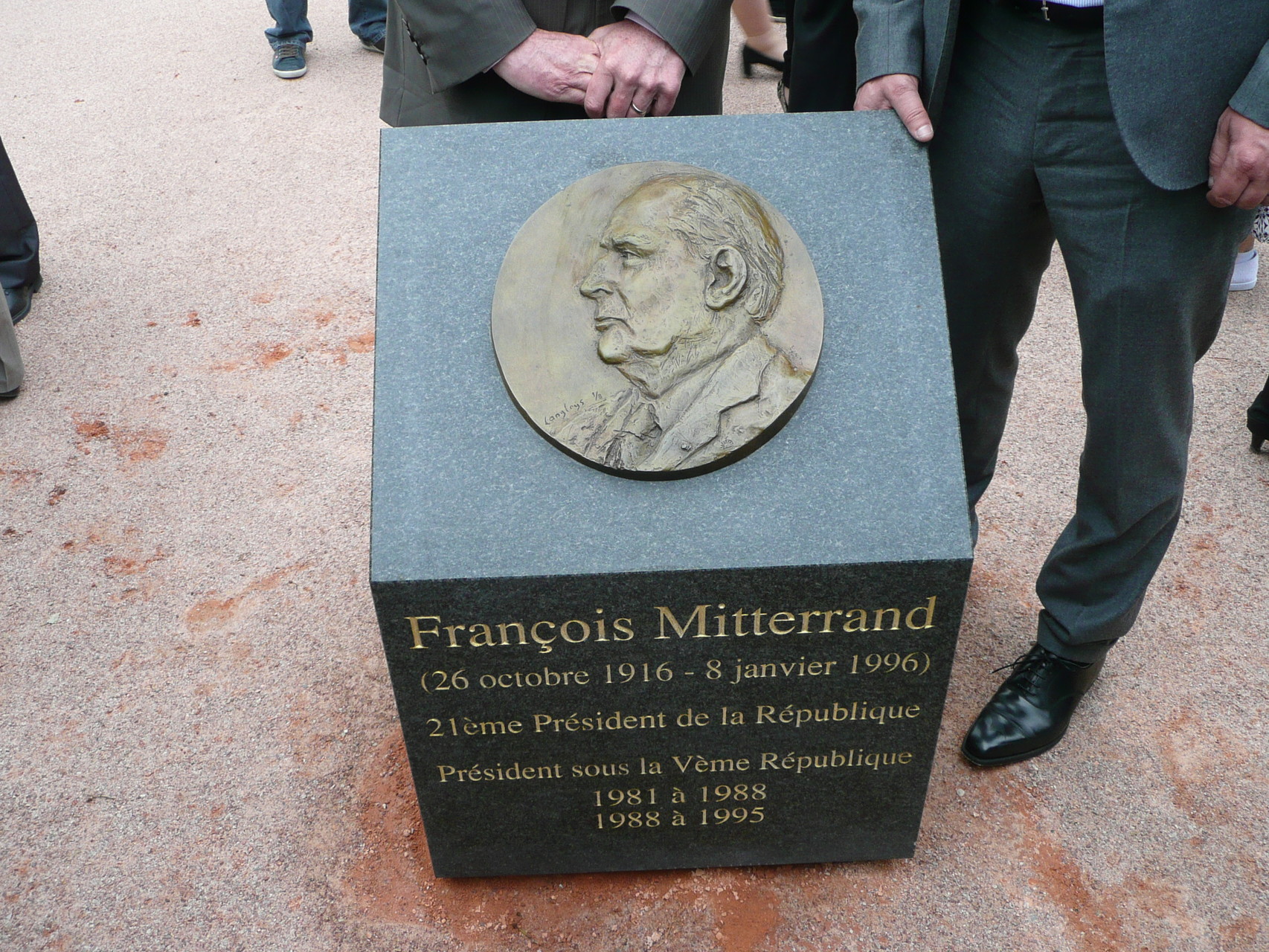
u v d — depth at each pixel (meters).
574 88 2.00
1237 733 2.26
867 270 1.68
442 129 1.76
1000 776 2.20
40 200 4.31
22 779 2.20
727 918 1.95
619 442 1.58
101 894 1.99
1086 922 1.92
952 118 1.91
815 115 1.77
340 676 2.43
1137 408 1.85
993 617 2.56
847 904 1.96
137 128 4.86
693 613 1.60
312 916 1.96
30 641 2.51
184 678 2.42
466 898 1.99
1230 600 2.57
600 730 1.76
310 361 3.43
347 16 5.99
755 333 1.62
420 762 1.80
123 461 3.04
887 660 1.67
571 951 1.90
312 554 2.75
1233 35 1.57
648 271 1.63
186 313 3.65
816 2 2.14
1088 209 1.78
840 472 1.59
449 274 1.68
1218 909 1.93
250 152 4.62
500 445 1.61
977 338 2.14
